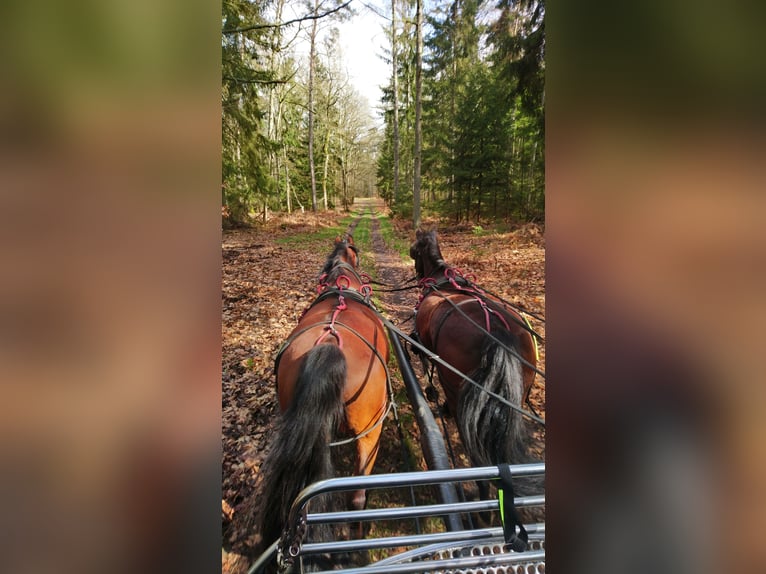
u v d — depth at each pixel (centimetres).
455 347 226
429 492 231
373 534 205
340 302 231
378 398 193
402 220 1705
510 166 1034
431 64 1340
